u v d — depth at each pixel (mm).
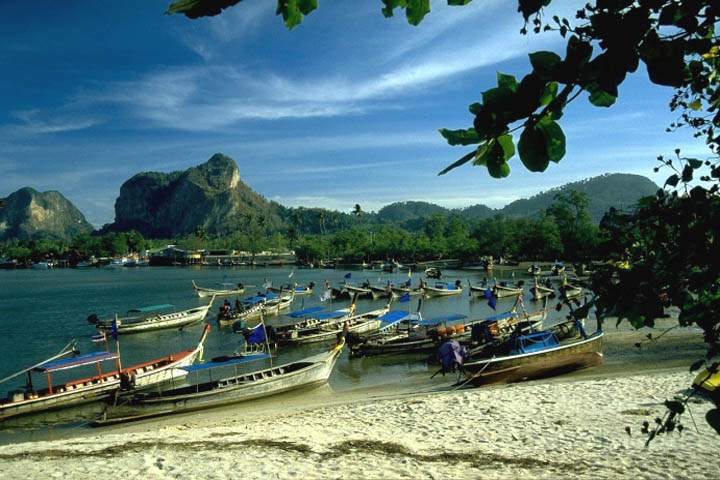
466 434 14273
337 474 11352
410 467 11609
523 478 10570
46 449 15961
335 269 141500
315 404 22750
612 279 3072
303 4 2545
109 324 45469
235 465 12398
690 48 1955
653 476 10266
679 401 3074
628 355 27844
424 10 2551
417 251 146000
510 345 26906
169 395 24141
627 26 1745
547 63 1750
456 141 2023
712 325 2912
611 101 2008
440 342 33656
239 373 31422
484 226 132125
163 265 180625
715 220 2787
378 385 26984
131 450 14789
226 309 52562
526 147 1923
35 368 25391
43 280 111500
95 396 25859
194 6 1855
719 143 3074
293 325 42625
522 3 1924
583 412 15688
